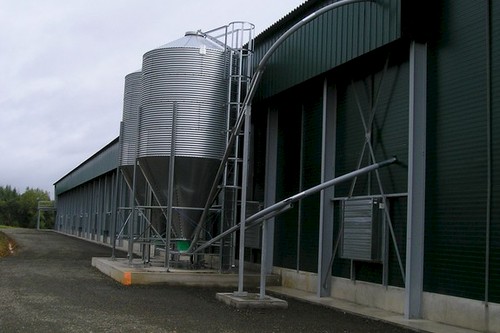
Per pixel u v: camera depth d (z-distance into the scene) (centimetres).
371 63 1520
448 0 1282
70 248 3938
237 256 2186
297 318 1252
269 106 2023
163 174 1923
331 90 1670
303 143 1816
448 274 1209
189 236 1972
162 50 1934
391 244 1395
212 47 1977
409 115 1319
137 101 2217
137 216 2819
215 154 1906
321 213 1634
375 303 1427
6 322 1088
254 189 2119
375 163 1452
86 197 6031
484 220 1132
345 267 1569
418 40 1323
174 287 1775
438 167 1262
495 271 1095
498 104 1127
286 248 1886
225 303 1434
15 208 12812
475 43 1196
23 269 2247
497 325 1079
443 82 1273
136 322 1123
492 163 1126
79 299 1432
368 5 1434
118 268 1936
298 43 1753
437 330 1131
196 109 1892
